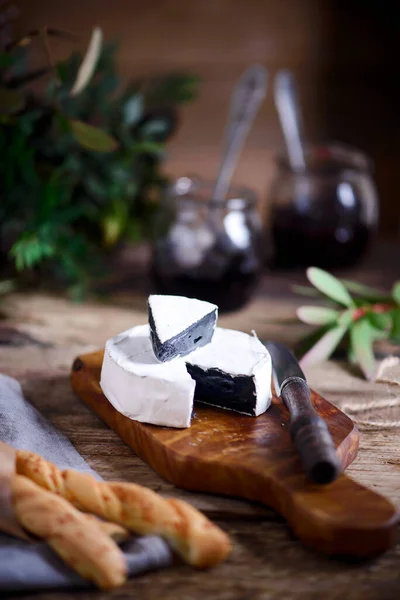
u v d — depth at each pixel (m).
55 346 0.66
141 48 0.94
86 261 0.74
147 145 0.72
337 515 0.44
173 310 0.55
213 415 0.53
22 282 0.77
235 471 0.48
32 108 0.68
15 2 0.91
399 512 0.45
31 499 0.44
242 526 0.47
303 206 0.77
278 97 0.80
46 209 0.69
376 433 0.55
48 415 0.56
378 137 0.98
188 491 0.49
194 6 0.93
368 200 0.79
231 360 0.54
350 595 0.43
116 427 0.54
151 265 0.71
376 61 0.94
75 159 0.71
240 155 0.98
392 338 0.62
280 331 0.69
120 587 0.43
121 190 0.73
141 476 0.51
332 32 0.93
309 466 0.45
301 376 0.54
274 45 0.94
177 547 0.44
